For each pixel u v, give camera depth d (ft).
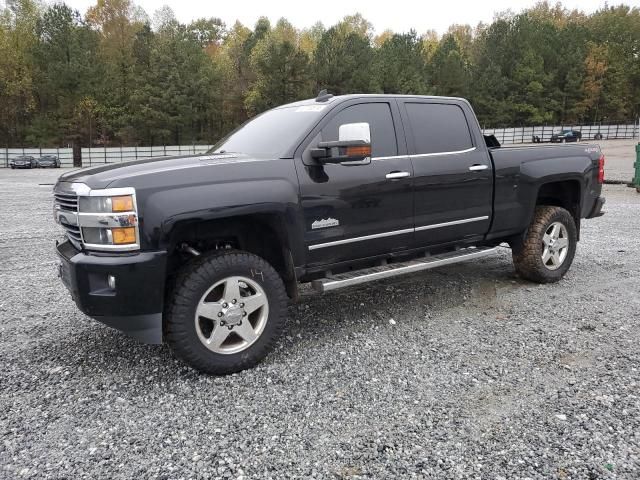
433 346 13.15
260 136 14.15
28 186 64.64
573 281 18.81
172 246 11.21
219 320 11.43
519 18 252.83
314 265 13.06
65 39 161.79
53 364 12.40
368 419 9.73
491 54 239.09
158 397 10.72
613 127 213.46
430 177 14.84
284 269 12.93
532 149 17.78
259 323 12.01
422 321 15.02
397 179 14.12
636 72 252.83
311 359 12.50
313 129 13.09
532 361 12.12
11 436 9.32
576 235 18.85
